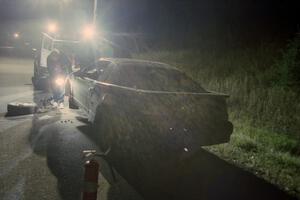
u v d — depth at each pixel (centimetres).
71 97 930
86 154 335
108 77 636
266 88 1123
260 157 630
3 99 1069
